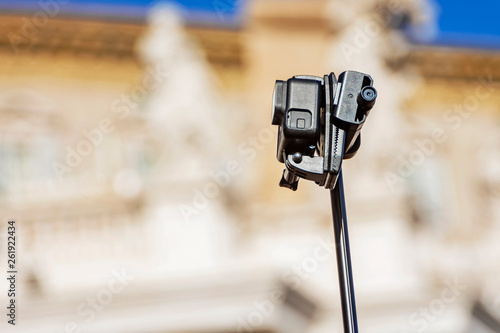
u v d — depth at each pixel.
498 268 13.02
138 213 10.00
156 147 13.02
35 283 9.50
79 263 9.76
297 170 3.37
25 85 13.65
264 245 10.65
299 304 9.75
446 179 14.99
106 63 14.16
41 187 12.70
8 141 13.11
